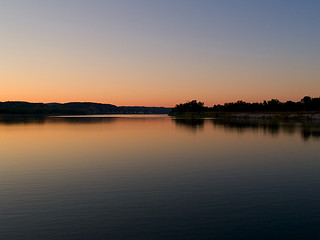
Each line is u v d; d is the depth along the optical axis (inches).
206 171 1083.3
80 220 596.7
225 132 3021.7
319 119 5339.6
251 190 814.5
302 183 893.8
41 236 525.0
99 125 4714.6
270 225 564.7
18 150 1688.0
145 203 702.5
